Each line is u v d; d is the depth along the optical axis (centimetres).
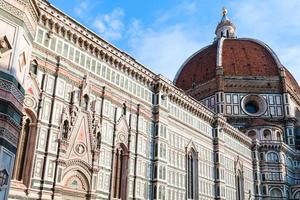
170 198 5584
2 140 2122
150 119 5541
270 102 10544
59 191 3756
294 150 10025
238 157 8169
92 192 4159
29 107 3656
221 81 10688
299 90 12312
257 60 11438
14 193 3359
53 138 3862
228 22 14238
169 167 5738
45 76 3953
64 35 4322
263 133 9538
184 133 6375
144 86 5588
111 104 4806
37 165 3628
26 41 2508
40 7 3994
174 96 6209
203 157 6781
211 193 6769
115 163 4697
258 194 8712
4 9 2311
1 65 2211
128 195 4697
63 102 4094
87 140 4272
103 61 4847
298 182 9881
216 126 7394
